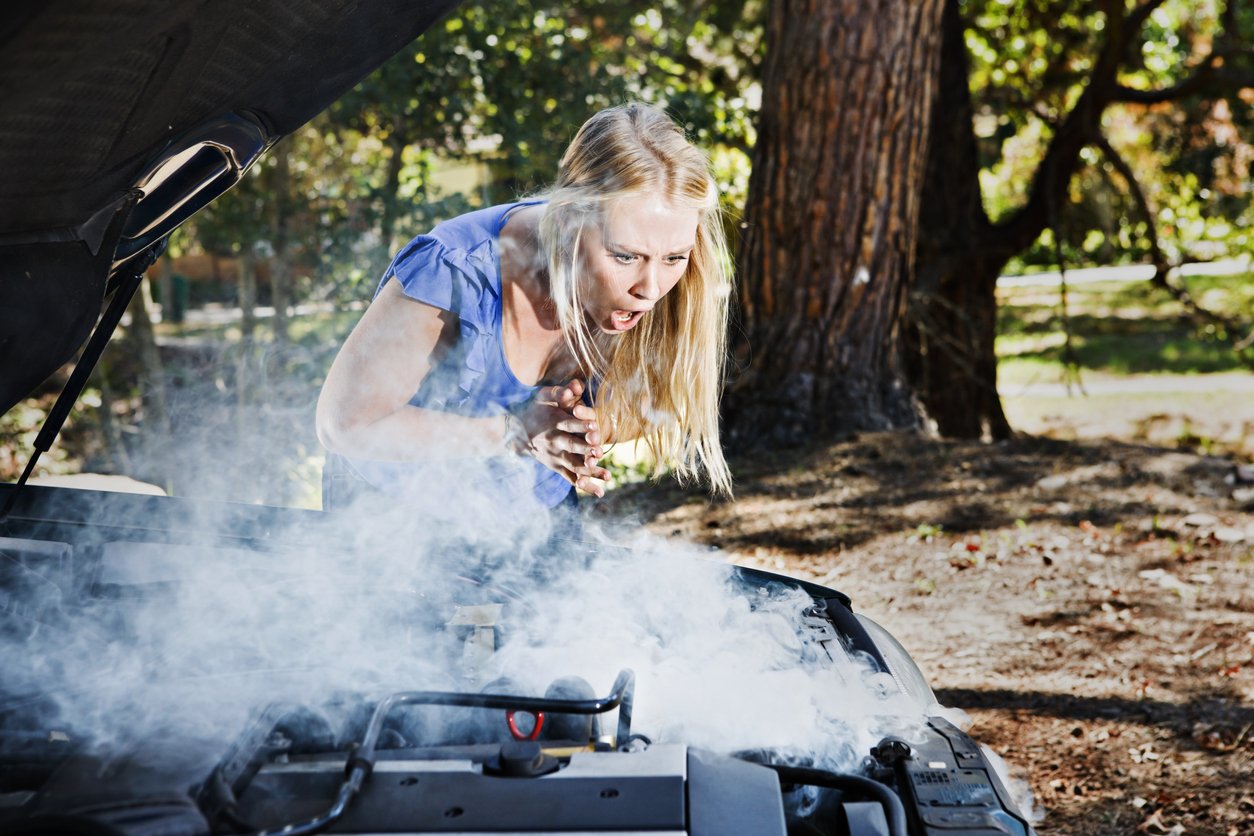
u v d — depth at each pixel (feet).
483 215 7.45
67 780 4.57
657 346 7.98
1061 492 19.25
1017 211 36.52
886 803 4.83
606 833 4.33
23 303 5.27
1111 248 47.73
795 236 23.35
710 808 4.51
